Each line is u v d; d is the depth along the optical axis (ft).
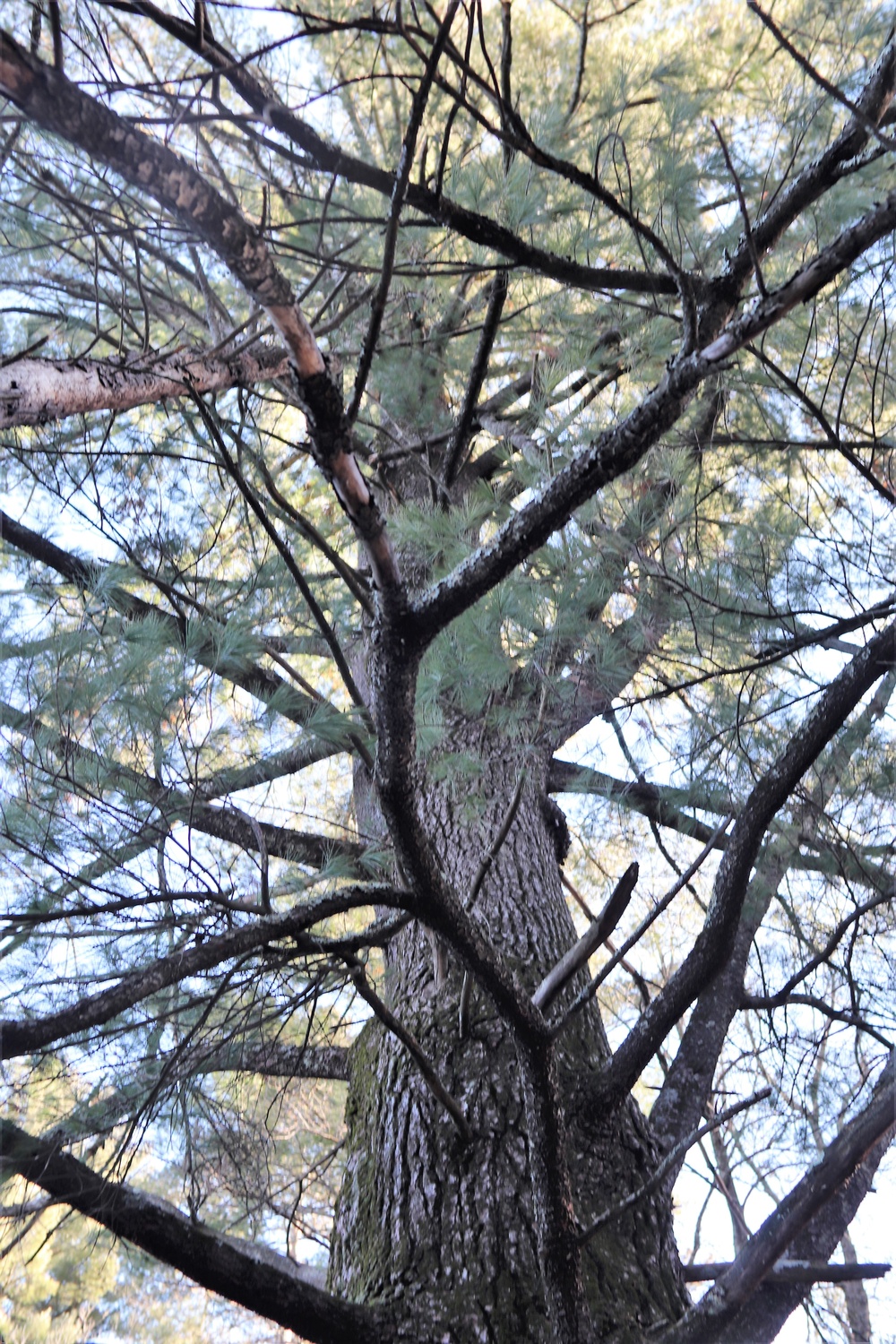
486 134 10.06
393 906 7.82
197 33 5.85
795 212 7.32
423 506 10.14
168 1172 9.98
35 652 7.82
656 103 10.68
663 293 8.29
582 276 8.09
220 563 9.93
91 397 7.55
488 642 8.80
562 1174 7.95
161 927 7.47
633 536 9.14
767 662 9.09
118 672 7.54
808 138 9.04
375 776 7.36
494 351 11.43
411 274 8.17
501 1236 8.88
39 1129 7.96
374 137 10.30
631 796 11.19
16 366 7.03
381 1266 8.95
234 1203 11.17
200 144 7.55
